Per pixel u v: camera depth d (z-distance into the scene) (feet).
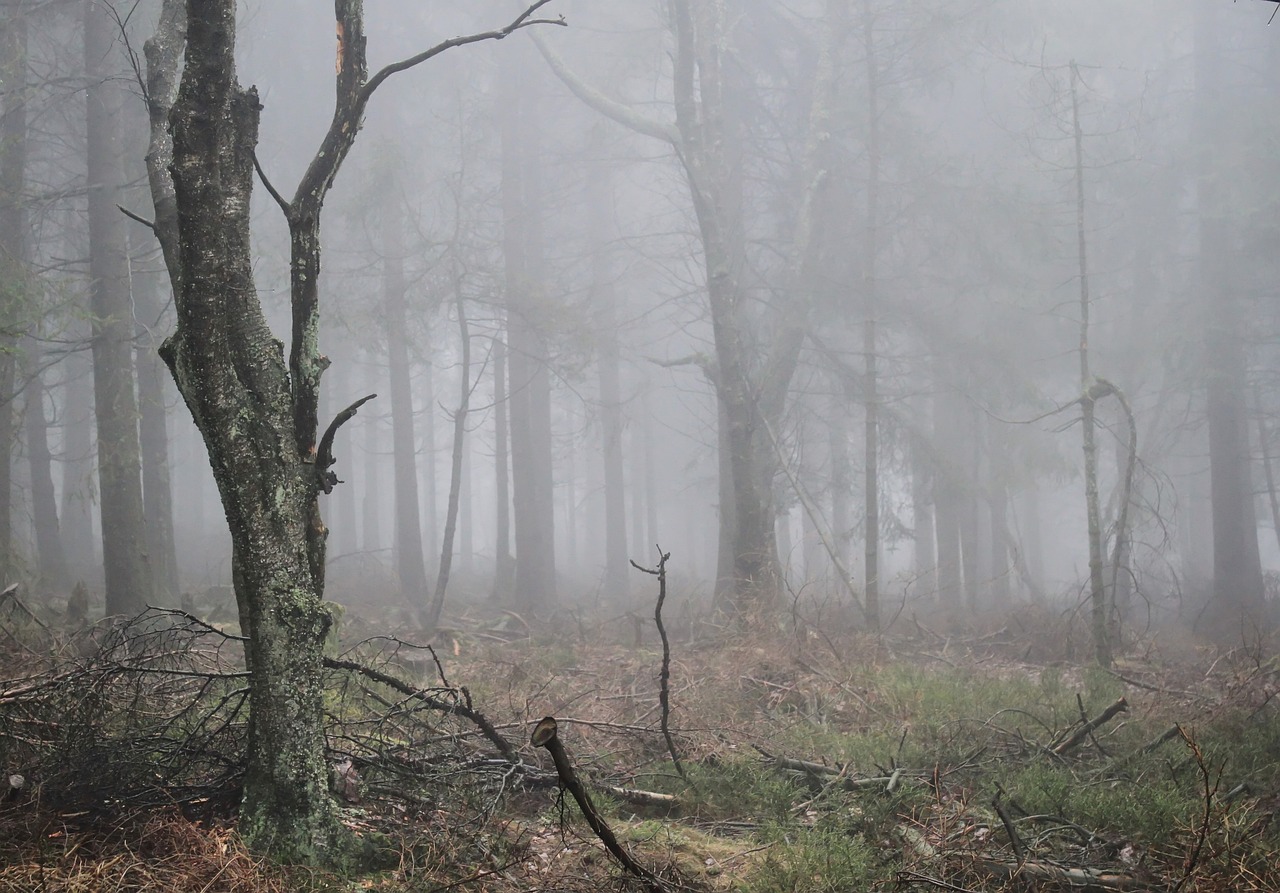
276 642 16.63
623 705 30.58
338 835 16.85
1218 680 37.93
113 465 41.52
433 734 22.63
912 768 23.90
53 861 15.20
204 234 16.22
